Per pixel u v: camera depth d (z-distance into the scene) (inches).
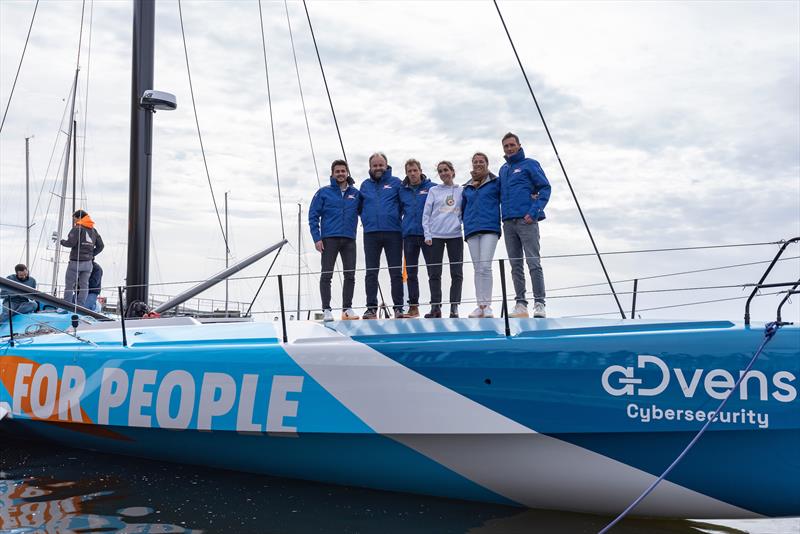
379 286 268.7
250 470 225.9
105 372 237.5
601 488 184.1
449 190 261.1
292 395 202.5
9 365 267.4
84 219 375.6
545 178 242.8
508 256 250.1
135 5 336.2
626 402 176.4
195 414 215.3
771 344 170.6
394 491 208.1
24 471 234.1
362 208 273.7
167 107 330.6
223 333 240.8
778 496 171.9
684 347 175.3
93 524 181.0
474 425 185.6
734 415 169.3
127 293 326.0
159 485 216.2
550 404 181.3
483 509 195.2
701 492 176.7
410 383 192.1
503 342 188.1
